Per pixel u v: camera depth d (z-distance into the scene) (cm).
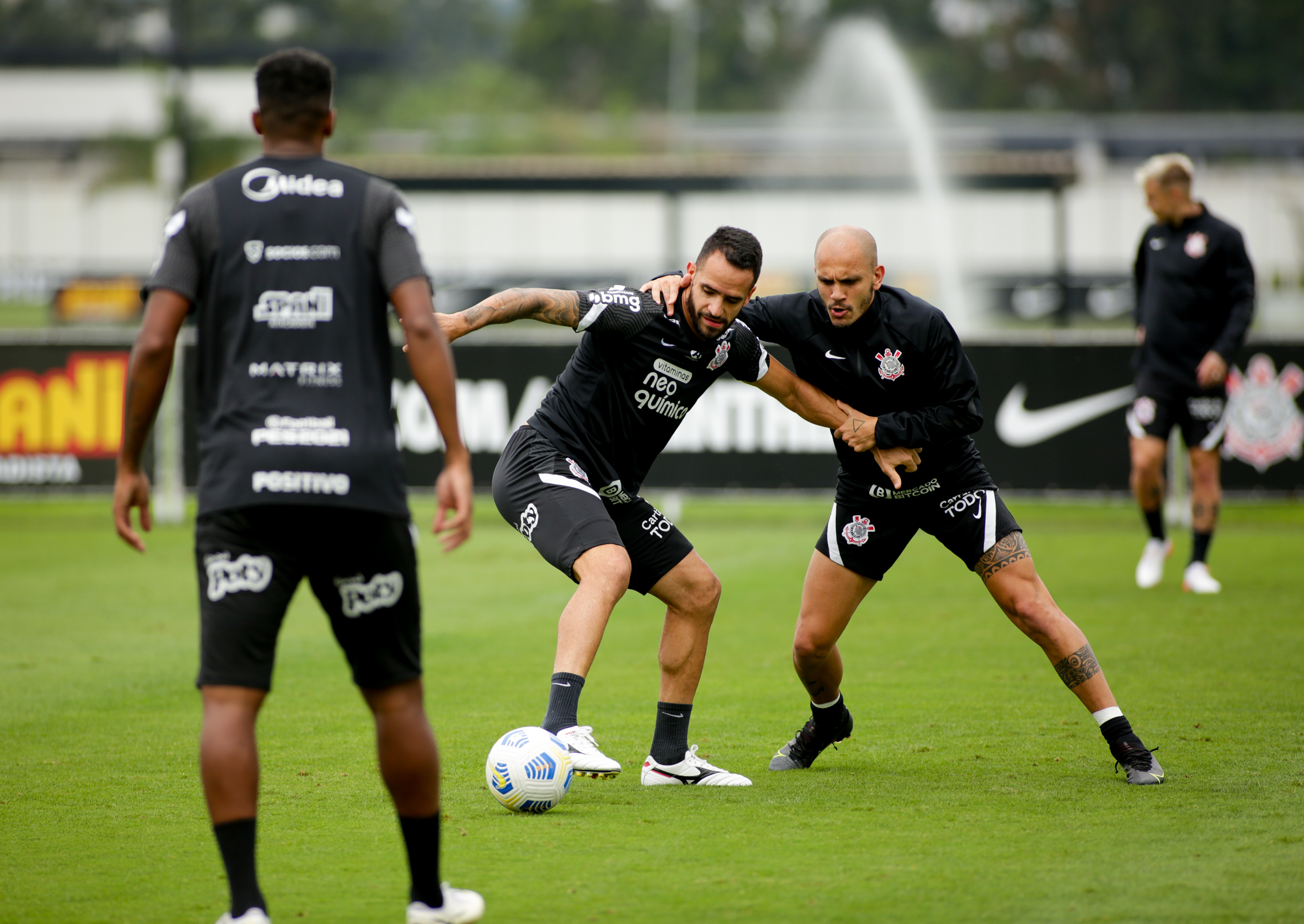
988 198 12050
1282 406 4400
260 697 1166
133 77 17000
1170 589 3306
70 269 13450
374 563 1165
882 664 2486
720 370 1767
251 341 1155
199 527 1166
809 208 11562
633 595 3484
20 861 1388
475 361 4491
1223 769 1716
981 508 1762
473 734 1983
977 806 1562
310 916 1218
